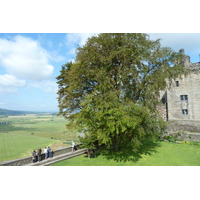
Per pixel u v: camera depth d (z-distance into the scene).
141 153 17.84
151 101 17.77
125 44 16.27
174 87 30.14
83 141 16.66
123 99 15.59
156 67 17.72
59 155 16.27
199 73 27.02
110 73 16.19
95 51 16.55
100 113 13.24
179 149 19.48
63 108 23.11
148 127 16.59
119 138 17.25
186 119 28.33
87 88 19.50
